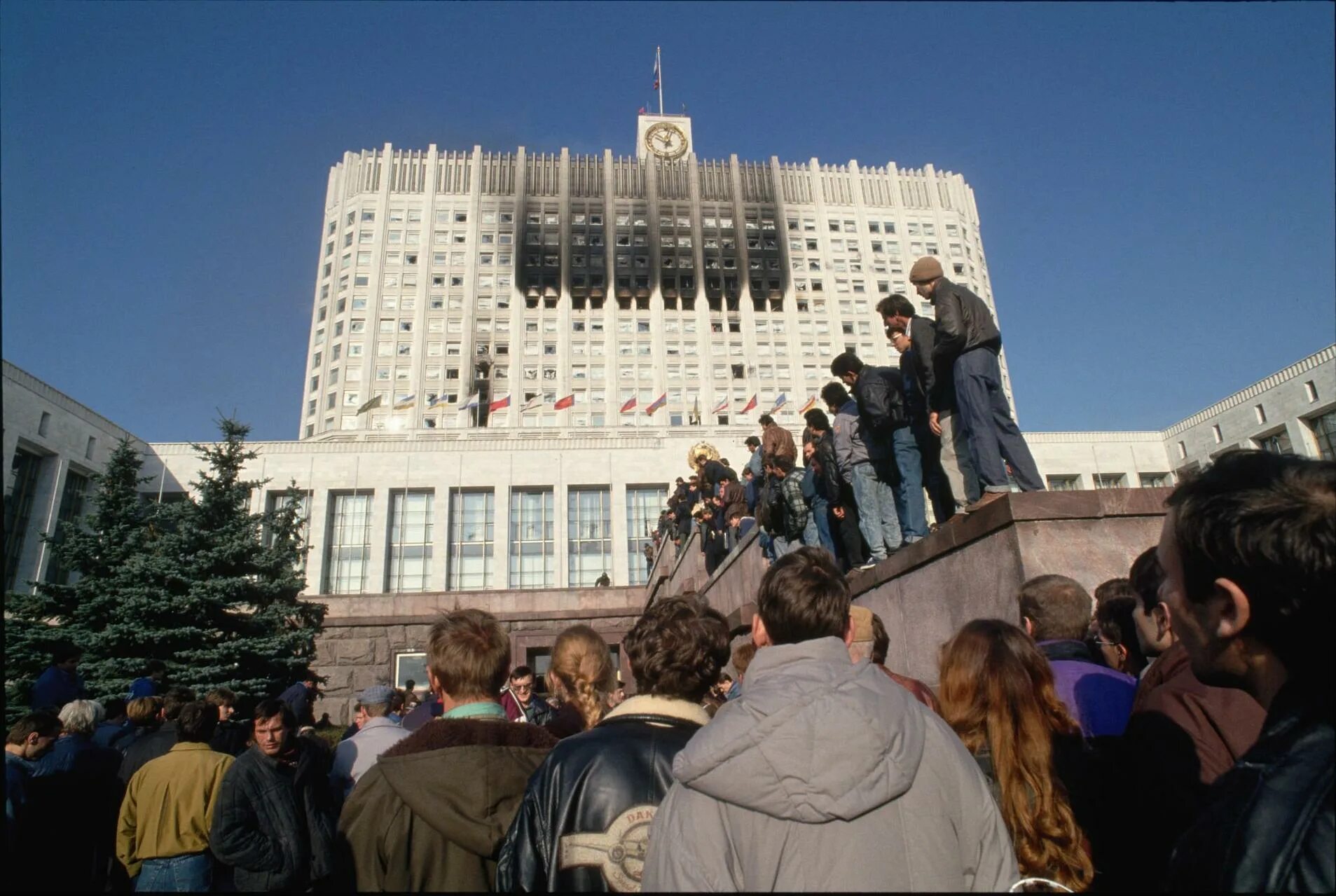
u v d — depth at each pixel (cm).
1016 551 522
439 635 338
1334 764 126
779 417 8512
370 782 300
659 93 10038
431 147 9288
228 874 514
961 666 270
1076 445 4791
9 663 1958
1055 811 242
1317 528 135
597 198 9181
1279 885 120
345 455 4544
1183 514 157
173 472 4506
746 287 8894
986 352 605
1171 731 233
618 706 298
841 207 9431
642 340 8706
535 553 4575
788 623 225
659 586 2561
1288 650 140
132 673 2109
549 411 8362
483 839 284
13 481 3588
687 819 196
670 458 4784
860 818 181
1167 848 226
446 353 8512
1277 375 3694
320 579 4328
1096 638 387
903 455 734
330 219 9200
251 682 2256
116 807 584
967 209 9869
